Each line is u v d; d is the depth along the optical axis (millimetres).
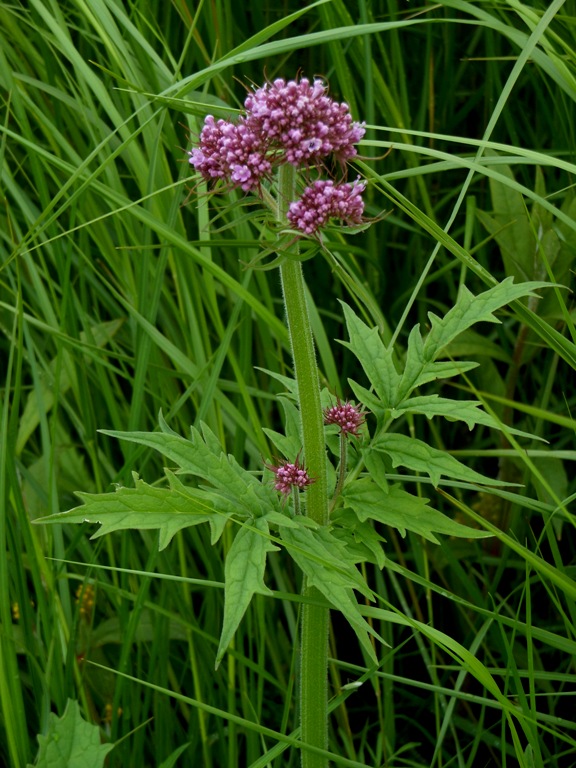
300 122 550
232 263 786
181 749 682
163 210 736
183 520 553
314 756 621
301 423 596
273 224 609
